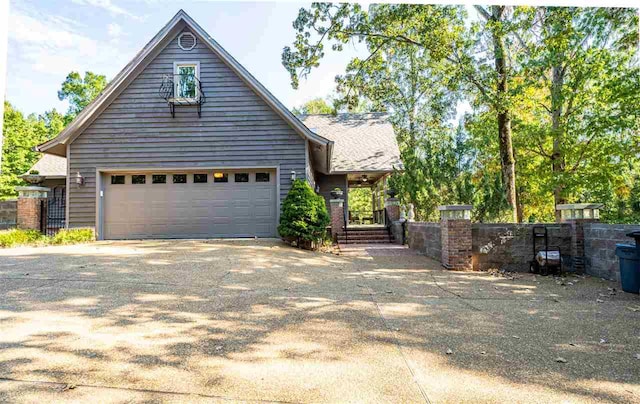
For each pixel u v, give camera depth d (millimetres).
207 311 4992
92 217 12336
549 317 5047
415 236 11781
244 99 12773
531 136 17188
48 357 3467
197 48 12805
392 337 4219
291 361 3545
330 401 2852
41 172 16875
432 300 5926
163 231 12617
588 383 3170
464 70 14031
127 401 2789
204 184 12789
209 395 2906
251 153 12695
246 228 12750
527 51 15453
